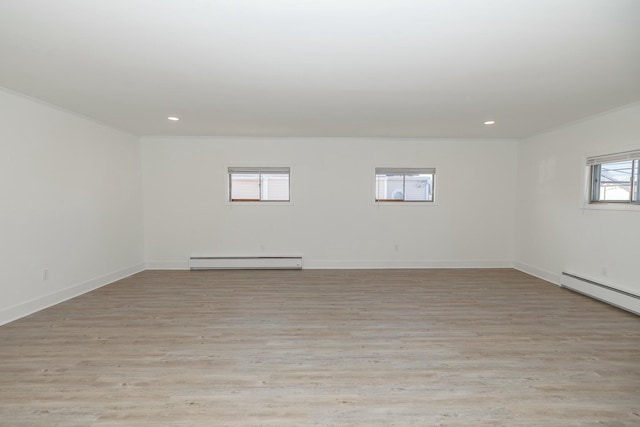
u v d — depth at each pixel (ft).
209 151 19.31
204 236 19.57
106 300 13.60
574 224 15.16
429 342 9.71
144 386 7.42
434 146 19.63
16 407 6.64
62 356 8.78
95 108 12.91
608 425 6.20
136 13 6.11
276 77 9.42
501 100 11.61
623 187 12.92
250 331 10.50
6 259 11.00
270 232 19.72
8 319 11.10
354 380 7.71
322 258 19.89
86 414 6.46
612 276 13.12
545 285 16.06
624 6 5.79
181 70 8.93
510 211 19.93
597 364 8.41
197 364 8.41
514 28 6.63
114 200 16.74
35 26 6.59
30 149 11.82
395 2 5.73
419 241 19.98
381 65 8.55
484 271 19.11
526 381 7.65
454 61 8.29
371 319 11.55
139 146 18.95
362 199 19.76
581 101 11.73
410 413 6.55
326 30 6.75
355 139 19.56
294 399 6.98
